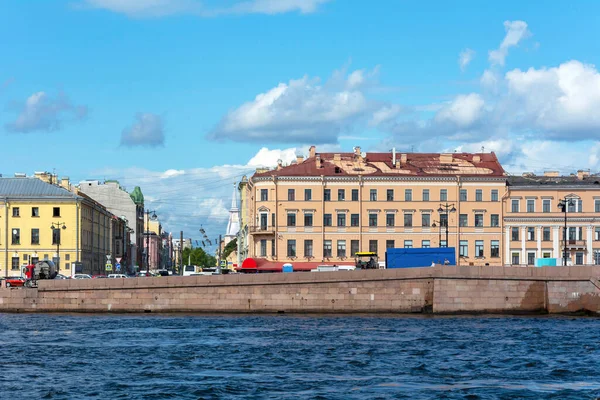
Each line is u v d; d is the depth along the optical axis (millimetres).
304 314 90375
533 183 139000
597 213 137000
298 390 43219
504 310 88625
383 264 136125
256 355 55781
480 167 141125
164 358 54438
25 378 46844
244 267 133000
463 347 60000
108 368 50375
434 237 137375
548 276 88375
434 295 88625
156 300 92250
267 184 137250
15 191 144750
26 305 94000
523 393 42531
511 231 137625
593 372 49094
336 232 137000
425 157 144000
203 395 41969
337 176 137125
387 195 137625
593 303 87438
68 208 143250
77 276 124125
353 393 42438
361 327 75375
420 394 42188
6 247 142250
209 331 71812
